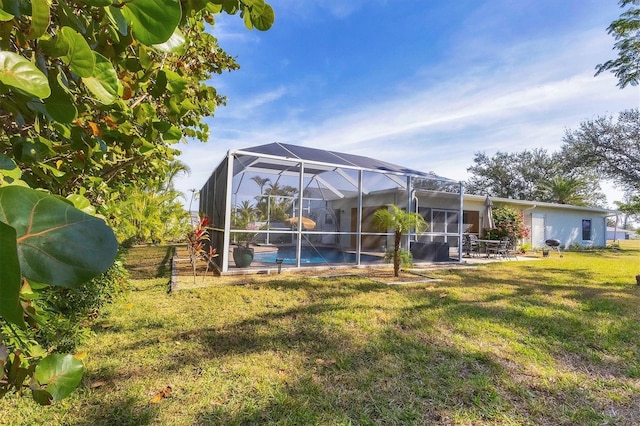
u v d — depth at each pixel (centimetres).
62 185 101
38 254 43
